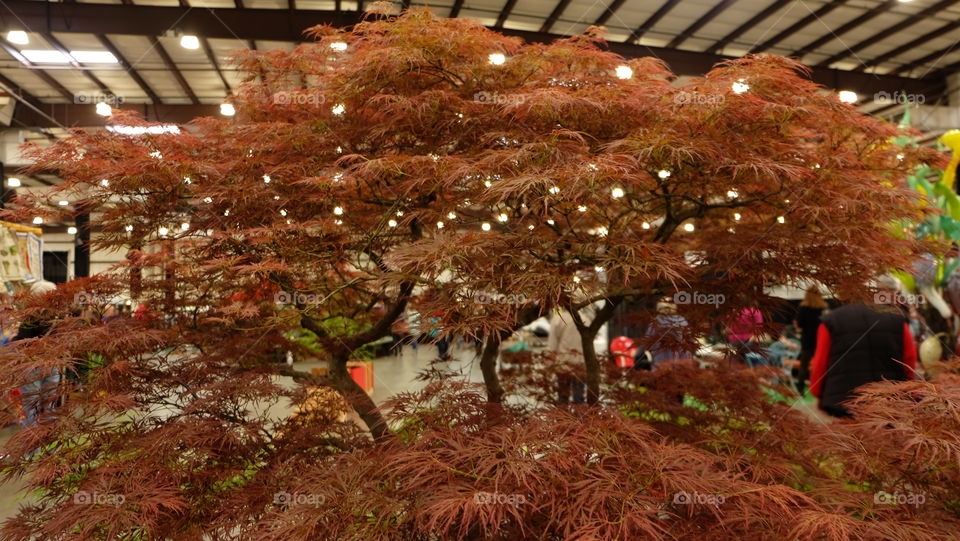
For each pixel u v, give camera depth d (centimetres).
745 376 293
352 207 265
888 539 158
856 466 200
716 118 200
